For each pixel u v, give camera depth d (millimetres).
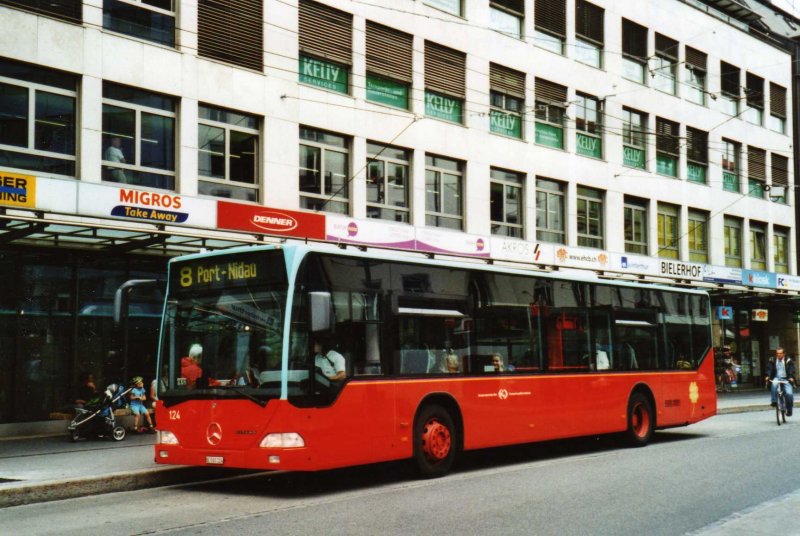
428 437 11414
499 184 26734
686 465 12352
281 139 20312
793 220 41281
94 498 10078
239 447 9930
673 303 17250
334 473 12234
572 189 29125
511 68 27016
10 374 16219
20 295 16422
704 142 36062
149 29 18266
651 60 33094
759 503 9055
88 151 16891
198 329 10609
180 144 18438
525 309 13438
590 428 14469
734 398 31250
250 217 17922
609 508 8750
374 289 10922
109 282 17703
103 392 17391
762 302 37562
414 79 23812
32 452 13695
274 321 9977
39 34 16359
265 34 20141
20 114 16250
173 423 10547
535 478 11188
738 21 39312
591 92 30094
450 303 12055
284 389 9711
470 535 7402
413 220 23516
